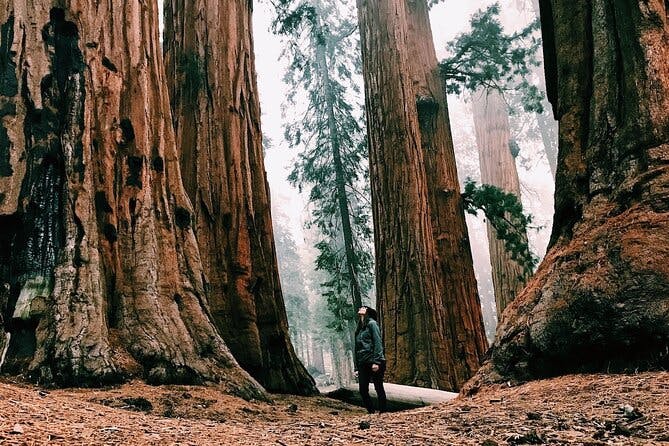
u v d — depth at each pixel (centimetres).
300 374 925
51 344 524
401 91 1362
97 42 684
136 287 616
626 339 464
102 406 431
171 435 316
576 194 612
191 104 994
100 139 650
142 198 664
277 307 973
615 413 343
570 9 682
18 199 588
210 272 880
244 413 528
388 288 1236
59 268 568
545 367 532
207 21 1038
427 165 1488
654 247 481
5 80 621
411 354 1148
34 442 248
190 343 607
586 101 643
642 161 555
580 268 533
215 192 934
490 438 314
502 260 2119
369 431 377
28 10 646
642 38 585
